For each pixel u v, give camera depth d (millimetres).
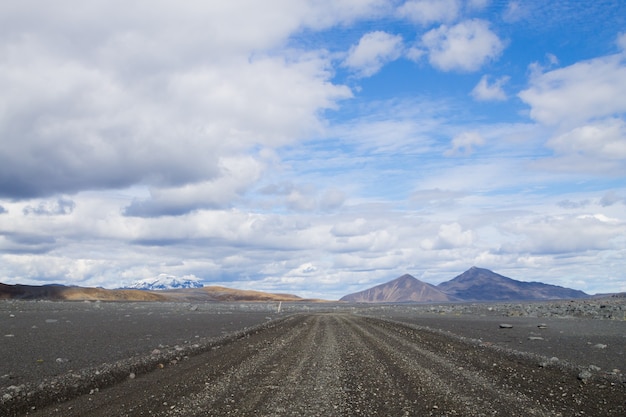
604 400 11414
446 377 14328
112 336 24641
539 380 13820
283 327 36156
